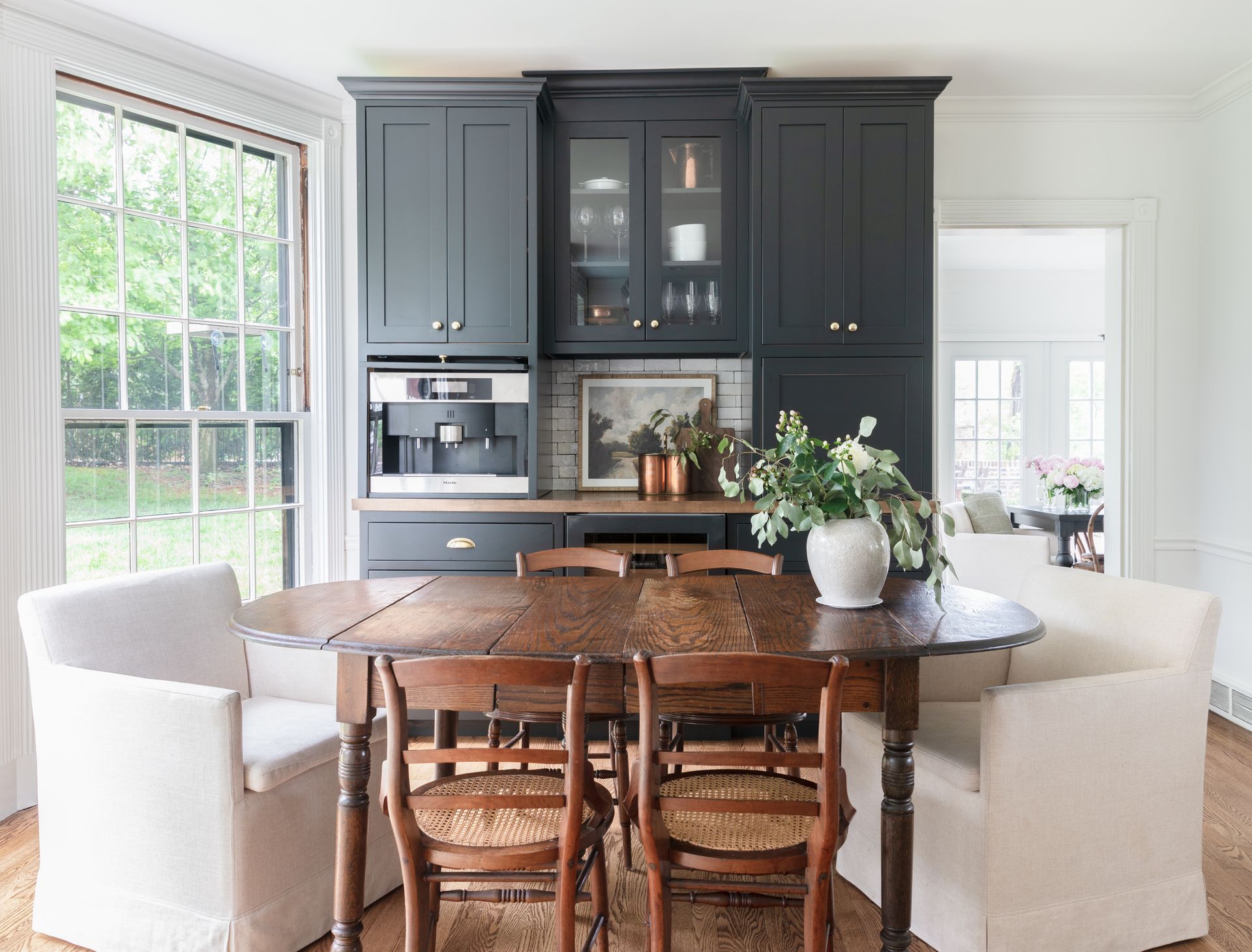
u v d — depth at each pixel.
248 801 1.89
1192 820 2.02
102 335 3.09
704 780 1.81
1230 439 3.66
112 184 3.12
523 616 2.00
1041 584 2.45
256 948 1.90
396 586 2.42
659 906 1.54
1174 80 3.63
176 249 3.32
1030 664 2.39
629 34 3.22
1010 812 1.84
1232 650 3.67
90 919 1.99
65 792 2.02
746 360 3.94
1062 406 7.57
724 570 3.33
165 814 1.90
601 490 3.95
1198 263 3.87
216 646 2.47
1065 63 3.47
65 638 2.09
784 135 3.38
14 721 2.81
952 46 3.31
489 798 1.52
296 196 3.74
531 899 1.64
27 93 2.82
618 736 2.39
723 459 3.86
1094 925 1.92
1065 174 3.85
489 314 3.43
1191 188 3.86
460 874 1.61
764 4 3.00
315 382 3.76
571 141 3.57
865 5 3.01
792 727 2.51
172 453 3.29
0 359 2.76
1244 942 2.02
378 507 3.39
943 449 7.60
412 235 3.43
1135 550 3.90
